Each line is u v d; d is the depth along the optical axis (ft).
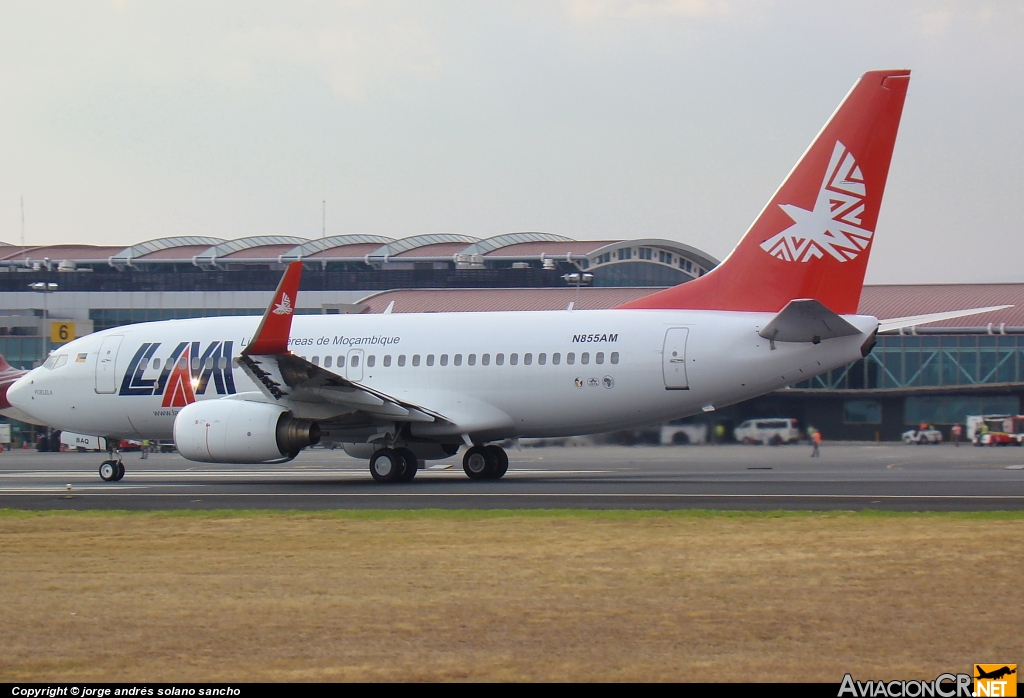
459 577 163.63
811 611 139.44
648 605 143.43
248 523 230.68
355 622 136.36
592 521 224.33
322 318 383.86
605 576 162.81
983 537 193.47
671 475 378.12
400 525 223.51
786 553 180.24
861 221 320.91
